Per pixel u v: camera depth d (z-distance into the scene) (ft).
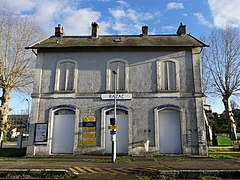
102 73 52.85
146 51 53.62
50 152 48.96
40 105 51.44
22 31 71.97
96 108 50.85
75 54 54.24
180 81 51.49
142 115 49.90
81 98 51.47
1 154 51.55
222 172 28.32
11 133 137.49
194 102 49.98
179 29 62.49
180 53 53.06
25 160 41.34
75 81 52.34
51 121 50.37
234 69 91.50
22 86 71.67
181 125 48.93
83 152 48.55
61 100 51.49
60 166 33.27
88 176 27.50
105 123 50.37
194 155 46.88
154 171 28.58
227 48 92.89
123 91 51.21
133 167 32.24
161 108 49.98
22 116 173.37
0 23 69.56
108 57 53.72
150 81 51.83
